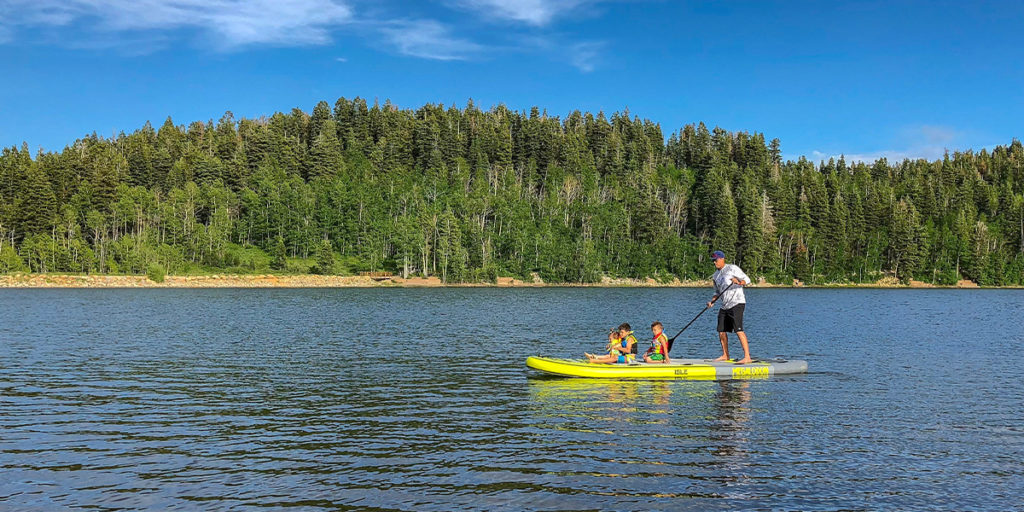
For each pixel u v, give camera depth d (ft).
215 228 440.86
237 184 549.54
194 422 41.14
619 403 46.96
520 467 32.07
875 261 517.14
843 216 529.45
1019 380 59.41
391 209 520.83
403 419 42.04
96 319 129.49
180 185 544.62
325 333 101.04
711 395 50.11
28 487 29.12
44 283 352.08
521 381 56.39
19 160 499.10
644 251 493.36
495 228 526.57
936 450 35.78
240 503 27.32
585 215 533.96
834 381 57.36
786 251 533.55
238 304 193.57
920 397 50.47
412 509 26.71
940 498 28.66
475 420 41.73
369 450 34.91
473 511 26.50
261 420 41.75
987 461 33.88
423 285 418.72
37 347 80.28
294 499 27.78
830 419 42.55
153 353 75.15
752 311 181.68
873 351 82.89
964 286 508.53
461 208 520.83
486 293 307.78
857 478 31.01
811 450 35.40
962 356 77.41
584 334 103.71
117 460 33.09
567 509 26.84
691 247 510.99
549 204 550.77
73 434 38.11
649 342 92.73
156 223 465.88
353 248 489.26
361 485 29.48
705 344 91.09
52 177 490.90
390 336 96.99
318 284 404.77
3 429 39.09
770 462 33.22
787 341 95.30
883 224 551.18
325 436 37.76
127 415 43.04
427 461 32.99
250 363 67.36
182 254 428.97
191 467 32.01
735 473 31.48
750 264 488.02
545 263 459.73
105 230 435.12
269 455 34.01
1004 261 520.83
